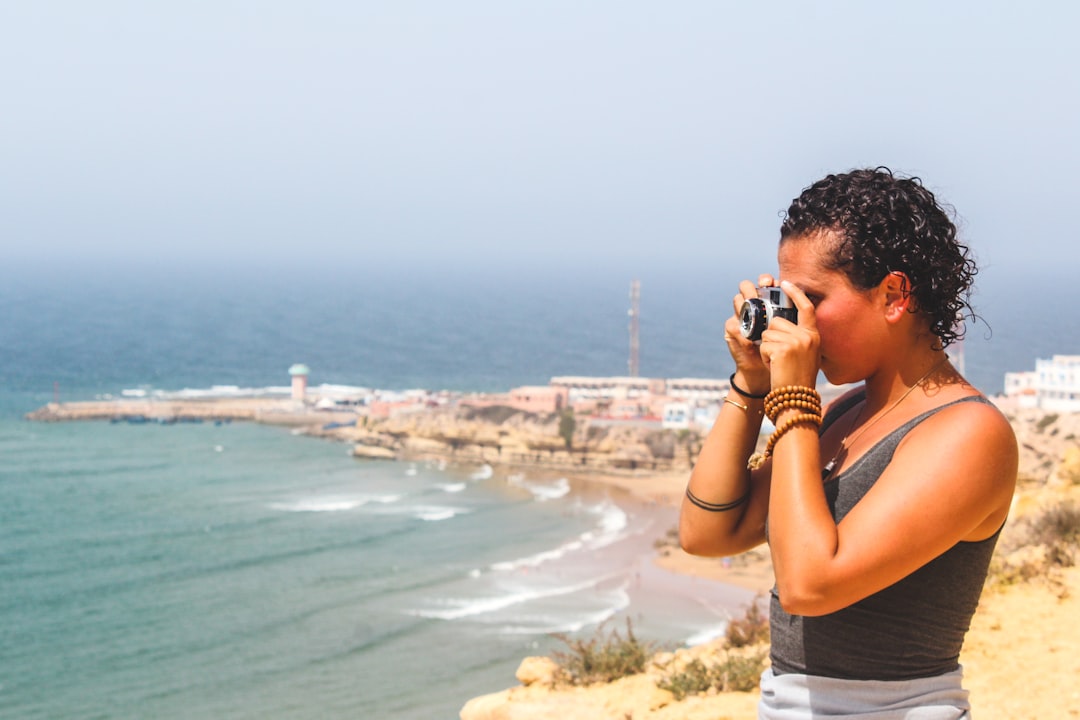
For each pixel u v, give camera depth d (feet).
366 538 286.66
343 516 317.63
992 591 28.94
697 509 8.46
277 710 162.40
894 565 6.64
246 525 303.07
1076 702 20.38
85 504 332.39
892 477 6.91
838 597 6.70
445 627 203.51
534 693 26.50
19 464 406.82
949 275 7.23
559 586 233.76
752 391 8.26
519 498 353.72
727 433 8.38
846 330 7.32
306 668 181.88
